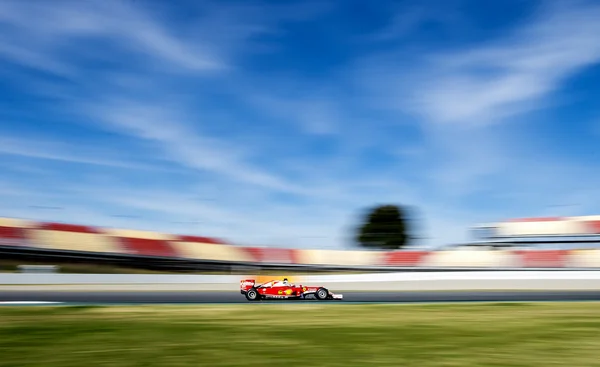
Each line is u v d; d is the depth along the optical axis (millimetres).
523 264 42938
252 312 14891
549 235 54625
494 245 55969
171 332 10648
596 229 52938
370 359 8062
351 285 31766
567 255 42688
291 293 20031
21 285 29812
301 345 9234
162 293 23953
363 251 48469
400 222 69062
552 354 8484
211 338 9930
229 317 13539
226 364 7664
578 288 31281
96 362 7723
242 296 22234
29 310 15000
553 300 20234
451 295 23484
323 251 48562
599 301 19703
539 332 10883
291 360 7961
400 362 7859
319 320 12977
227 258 46750
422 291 27391
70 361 7777
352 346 9156
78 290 26031
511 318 13516
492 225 56719
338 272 46594
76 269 40188
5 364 7555
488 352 8641
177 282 33094
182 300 19531
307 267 47656
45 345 9078
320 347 9047
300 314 14406
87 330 10859
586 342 9641
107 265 42719
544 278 33156
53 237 41719
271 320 12938
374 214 69938
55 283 30844
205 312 14789
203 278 33469
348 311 15352
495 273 33438
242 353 8477
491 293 25188
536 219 55875
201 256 45875
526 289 29812
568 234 53938
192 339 9797
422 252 46656
